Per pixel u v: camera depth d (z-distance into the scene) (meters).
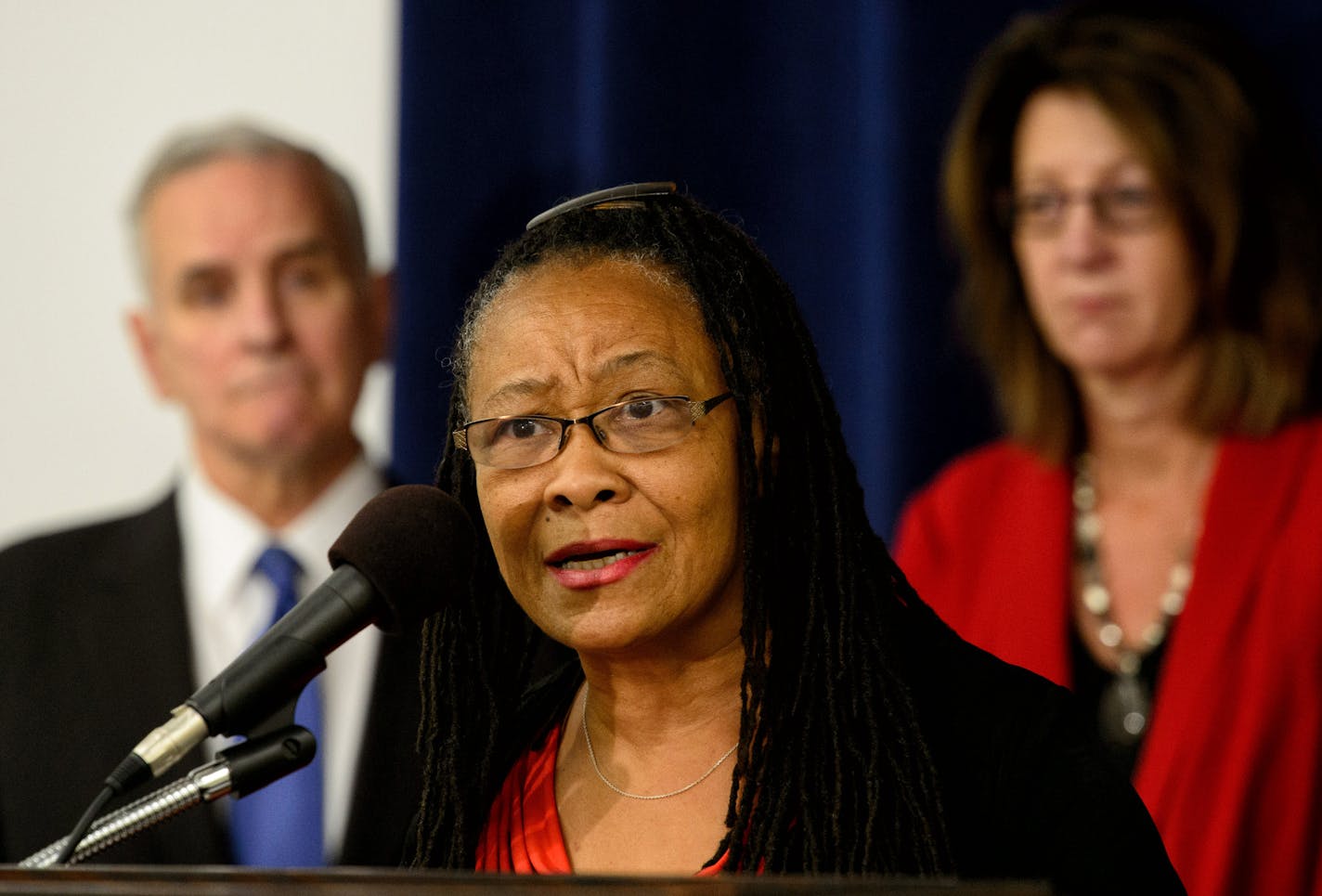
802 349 3.76
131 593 6.53
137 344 6.95
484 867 3.74
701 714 3.65
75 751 6.32
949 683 3.65
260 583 6.59
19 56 7.16
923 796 3.44
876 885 2.49
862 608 3.64
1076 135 6.54
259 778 3.22
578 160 7.18
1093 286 6.48
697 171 7.20
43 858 3.08
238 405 6.69
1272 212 6.42
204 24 7.21
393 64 7.22
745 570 3.54
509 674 3.97
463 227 7.13
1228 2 6.89
